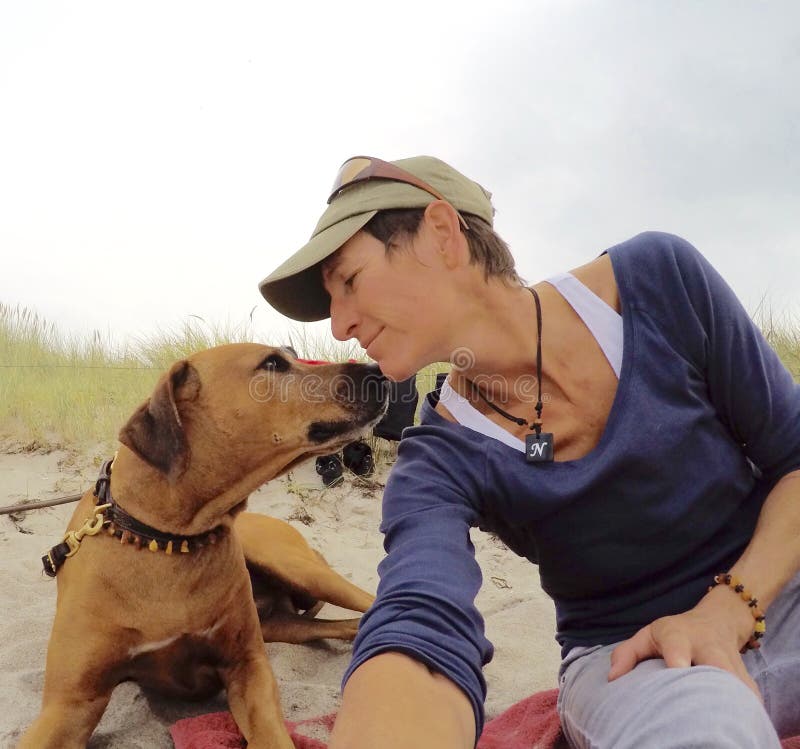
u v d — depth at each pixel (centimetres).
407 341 61
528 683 107
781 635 61
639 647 52
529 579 147
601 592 65
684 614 54
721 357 60
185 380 92
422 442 62
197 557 91
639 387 58
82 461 201
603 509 60
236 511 97
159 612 89
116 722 95
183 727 90
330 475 187
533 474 59
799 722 61
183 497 90
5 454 205
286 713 98
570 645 69
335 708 99
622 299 61
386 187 60
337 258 61
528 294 62
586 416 60
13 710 94
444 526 56
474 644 48
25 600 129
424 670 45
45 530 164
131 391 241
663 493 59
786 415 62
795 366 212
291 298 70
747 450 64
